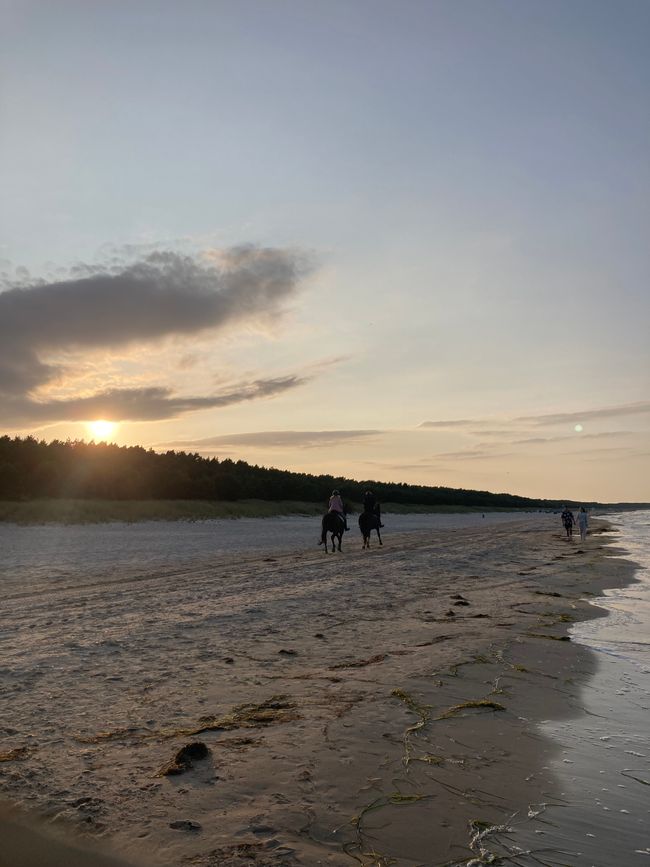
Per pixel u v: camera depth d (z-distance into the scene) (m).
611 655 7.06
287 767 3.87
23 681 5.90
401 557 20.59
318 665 6.46
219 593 11.99
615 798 3.54
